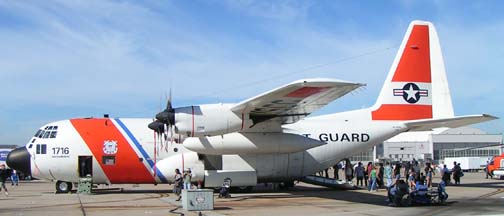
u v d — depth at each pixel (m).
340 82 14.65
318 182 24.20
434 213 14.58
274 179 22.45
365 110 23.58
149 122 22.20
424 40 24.12
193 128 18.08
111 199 19.25
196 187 20.83
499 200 18.48
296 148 20.41
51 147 21.23
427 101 23.78
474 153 74.56
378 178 25.44
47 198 19.77
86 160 21.34
